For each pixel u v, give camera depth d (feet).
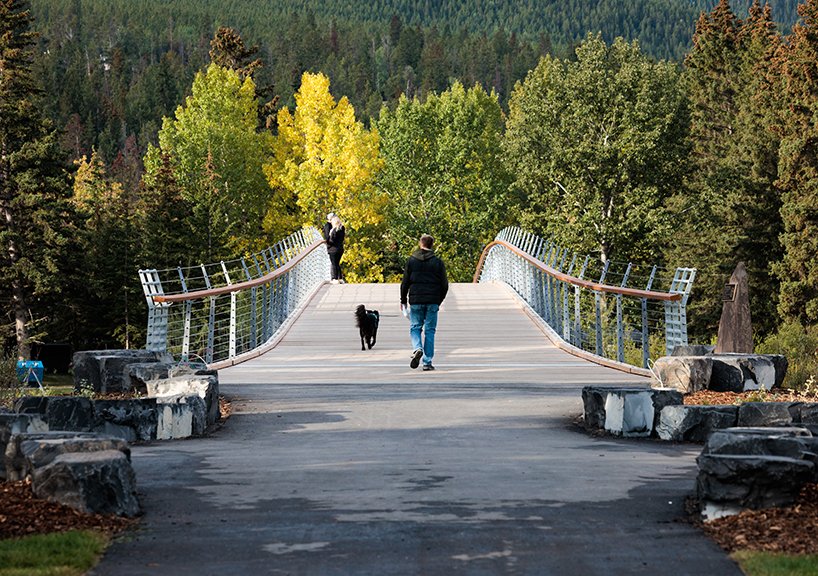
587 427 58.13
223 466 45.62
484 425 59.36
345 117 368.27
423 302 91.20
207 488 40.57
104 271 323.78
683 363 70.79
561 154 286.87
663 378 71.72
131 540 32.48
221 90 384.88
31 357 282.36
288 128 378.12
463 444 52.26
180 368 68.69
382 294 172.04
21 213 276.41
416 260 91.50
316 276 197.26
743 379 71.00
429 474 43.37
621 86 288.92
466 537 32.63
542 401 69.92
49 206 277.23
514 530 33.53
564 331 124.06
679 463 46.32
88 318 321.52
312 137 365.40
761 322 274.57
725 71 380.17
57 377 248.11
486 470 44.34
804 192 255.50
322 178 362.53
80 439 37.76
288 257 151.53
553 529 33.63
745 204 276.21
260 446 51.90
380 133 491.31
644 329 108.68
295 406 67.62
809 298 250.37
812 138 257.14
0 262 273.33
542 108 303.27
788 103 282.97
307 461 46.96
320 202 368.27
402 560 30.12
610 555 30.55
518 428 58.18
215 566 29.66
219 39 457.27
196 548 31.58
